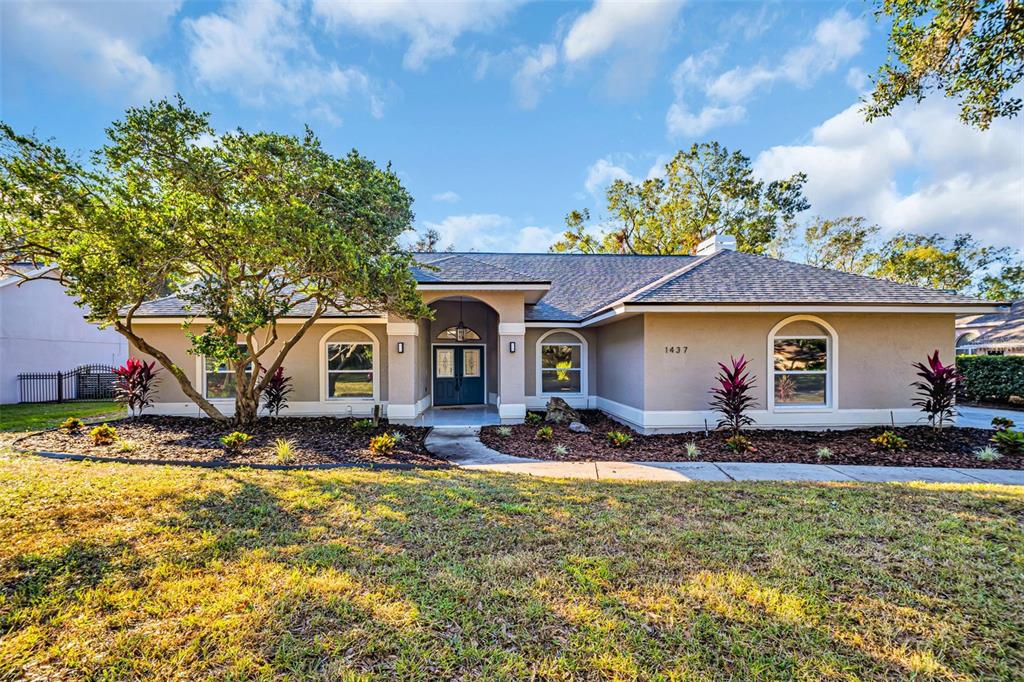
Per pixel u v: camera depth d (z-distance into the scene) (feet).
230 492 20.56
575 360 50.70
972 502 19.66
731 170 109.19
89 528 16.25
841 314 37.52
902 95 32.27
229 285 31.12
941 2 28.37
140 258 27.04
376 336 45.70
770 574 13.32
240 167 29.84
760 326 37.37
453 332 54.24
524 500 19.99
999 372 57.98
